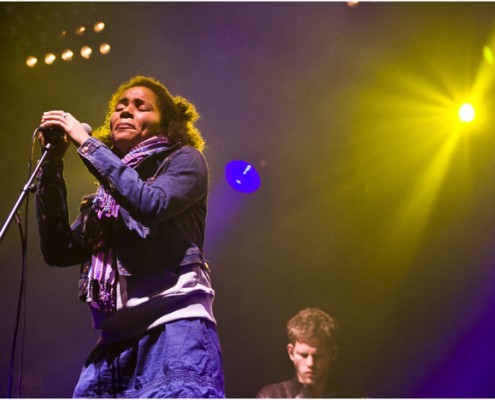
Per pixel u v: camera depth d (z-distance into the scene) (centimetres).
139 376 197
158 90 248
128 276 203
